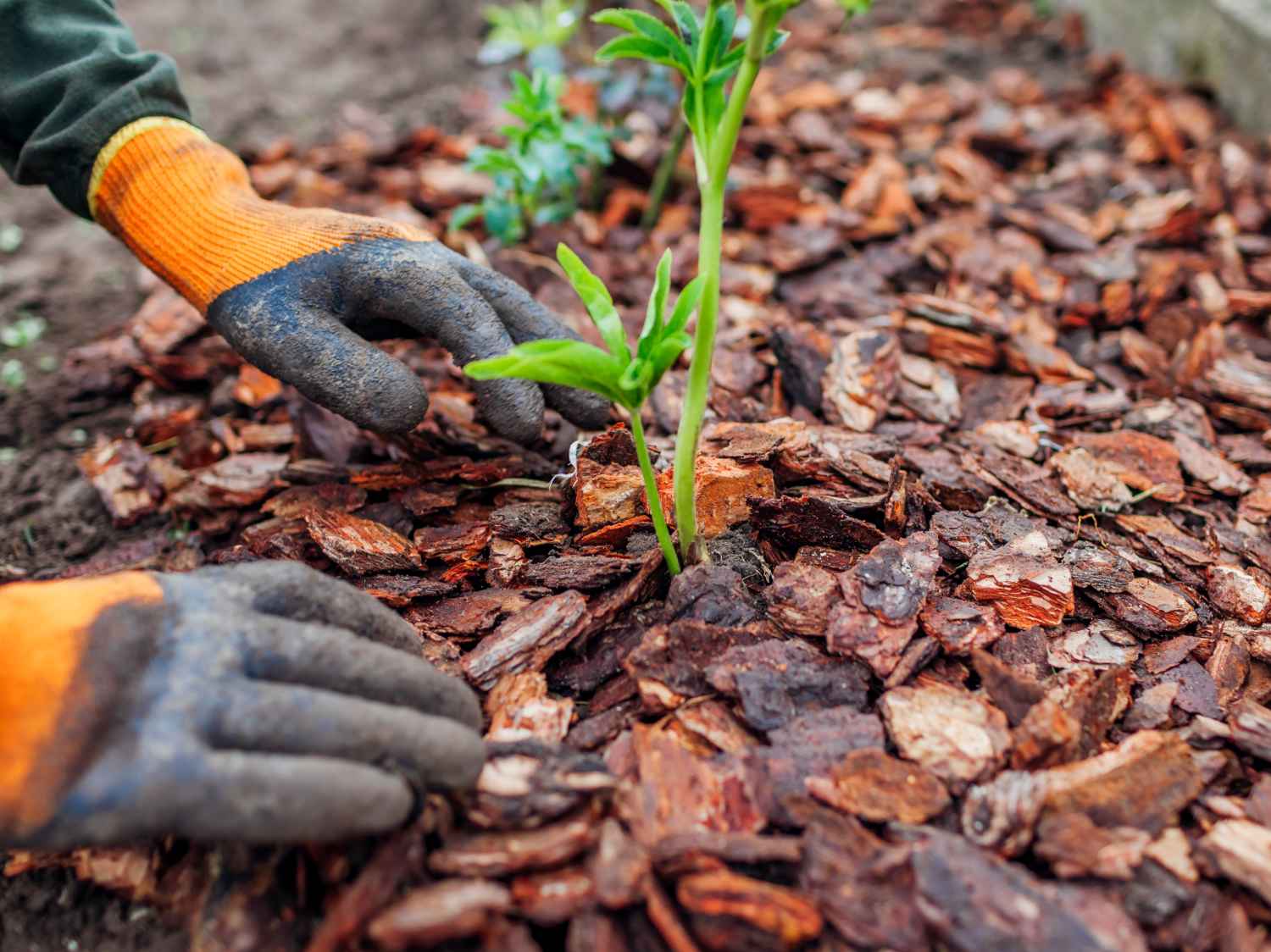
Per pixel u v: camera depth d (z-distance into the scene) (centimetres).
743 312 95
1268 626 68
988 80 140
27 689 52
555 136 93
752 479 72
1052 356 90
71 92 75
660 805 58
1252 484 79
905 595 65
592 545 72
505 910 55
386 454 81
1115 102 129
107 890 61
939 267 102
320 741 53
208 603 56
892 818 58
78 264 113
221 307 72
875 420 83
